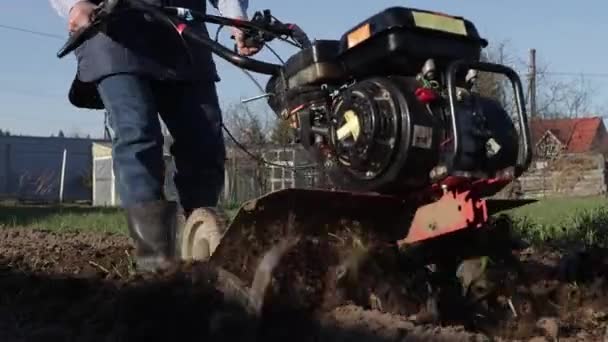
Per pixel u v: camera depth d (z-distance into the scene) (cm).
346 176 363
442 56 353
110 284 426
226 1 484
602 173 3044
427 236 350
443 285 362
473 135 343
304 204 341
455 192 339
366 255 338
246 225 345
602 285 386
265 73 396
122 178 439
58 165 5094
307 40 440
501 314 351
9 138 4988
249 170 1831
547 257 537
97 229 987
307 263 323
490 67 352
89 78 454
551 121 3628
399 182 343
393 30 345
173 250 430
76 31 440
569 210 1241
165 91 482
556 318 355
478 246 364
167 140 514
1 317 392
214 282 339
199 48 475
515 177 342
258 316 311
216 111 495
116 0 422
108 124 458
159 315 340
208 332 325
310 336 309
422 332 298
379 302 338
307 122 380
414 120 337
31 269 509
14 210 1750
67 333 356
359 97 348
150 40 453
